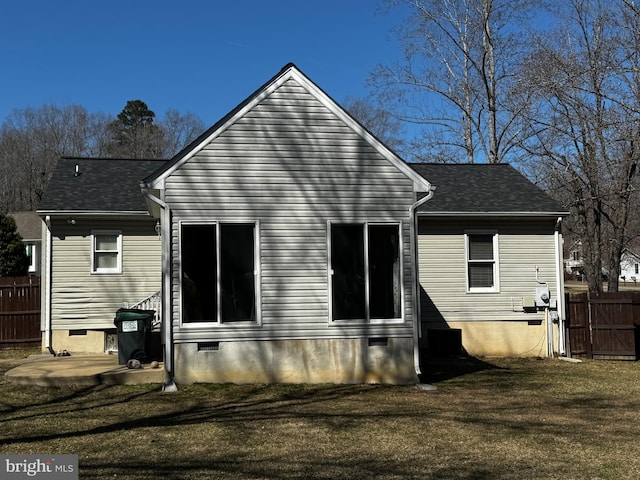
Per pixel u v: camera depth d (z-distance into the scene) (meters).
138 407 8.93
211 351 10.58
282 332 10.82
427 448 6.91
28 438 7.11
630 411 9.22
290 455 6.54
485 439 7.35
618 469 6.16
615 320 15.45
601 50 19.30
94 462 6.16
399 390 10.58
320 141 11.17
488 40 26.17
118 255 15.12
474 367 13.67
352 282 11.17
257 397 9.72
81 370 10.99
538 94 19.94
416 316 11.27
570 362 14.70
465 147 27.88
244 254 10.82
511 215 15.24
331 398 9.77
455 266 15.38
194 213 10.62
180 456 6.43
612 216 23.75
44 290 14.70
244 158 10.88
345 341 11.03
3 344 15.89
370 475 5.85
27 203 49.91
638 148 18.08
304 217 11.02
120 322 11.64
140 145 53.41
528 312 15.55
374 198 11.27
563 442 7.25
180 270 10.51
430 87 27.69
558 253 15.76
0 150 50.44
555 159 21.06
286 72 11.12
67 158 17.92
